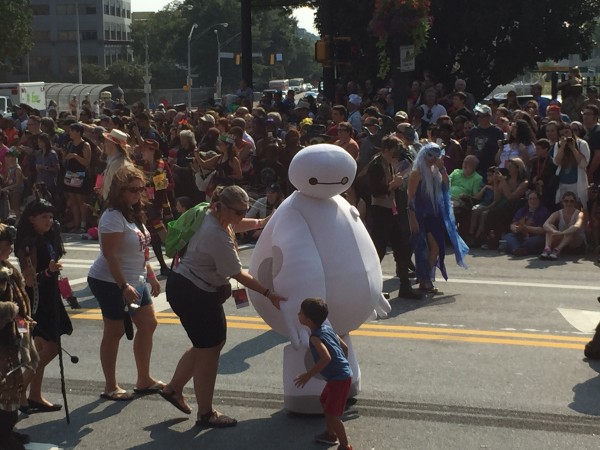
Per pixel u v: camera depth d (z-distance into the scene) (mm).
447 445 6598
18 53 75188
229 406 7398
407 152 11273
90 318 10219
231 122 15969
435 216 11148
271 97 24422
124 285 7102
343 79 32281
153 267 13070
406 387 7816
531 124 15773
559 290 11375
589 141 14938
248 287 6836
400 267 10984
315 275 6871
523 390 7742
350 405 7387
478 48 32344
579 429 6887
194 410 7328
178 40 127812
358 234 7215
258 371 8273
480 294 11195
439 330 9578
